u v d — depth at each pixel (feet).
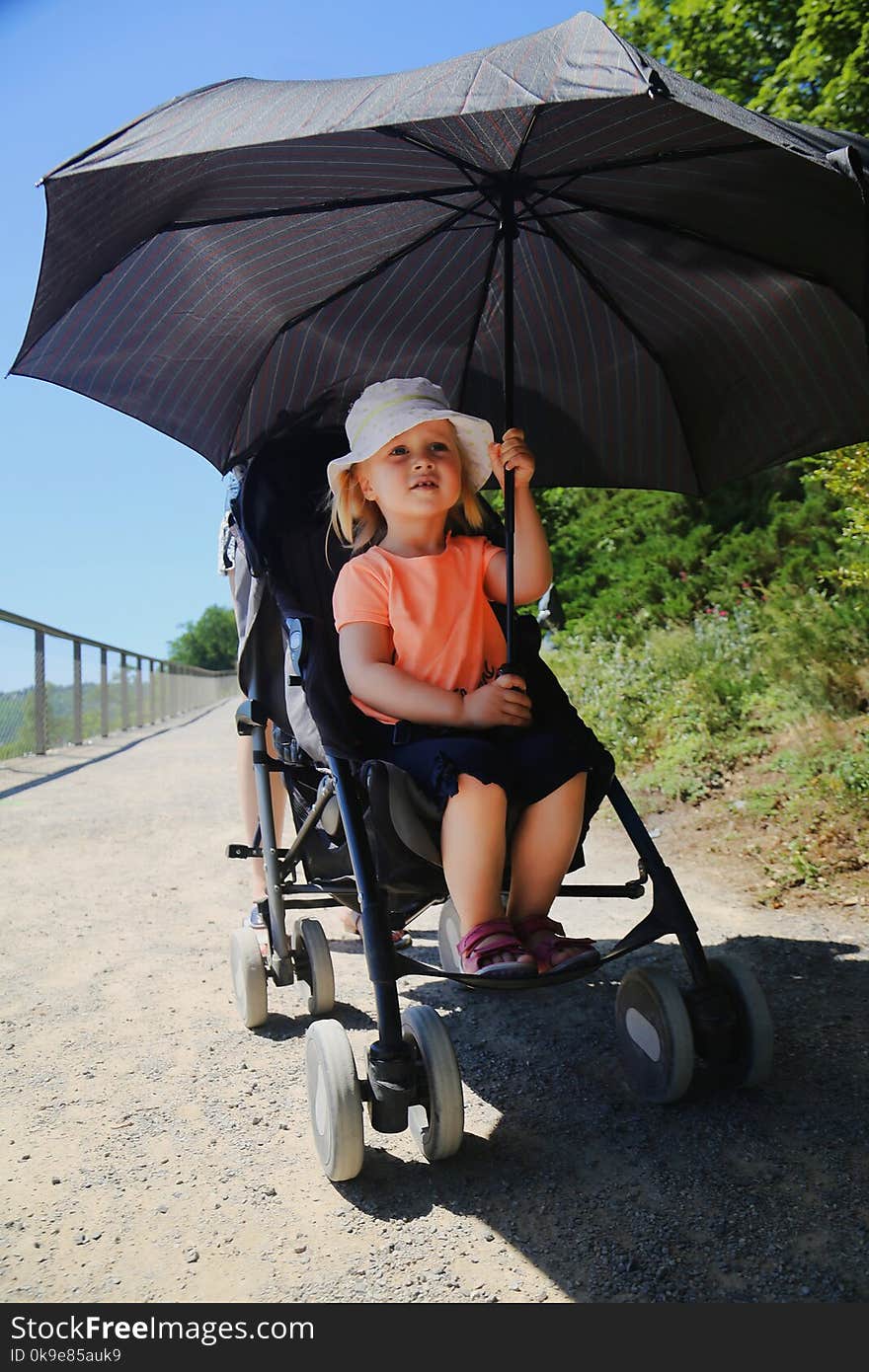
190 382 9.98
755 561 31.50
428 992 11.27
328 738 8.25
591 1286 6.07
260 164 7.50
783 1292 5.97
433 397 9.17
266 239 8.89
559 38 5.79
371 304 10.11
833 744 17.31
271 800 10.00
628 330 10.32
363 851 7.70
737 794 17.65
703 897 13.93
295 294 9.70
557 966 7.38
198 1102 8.60
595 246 9.48
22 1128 8.13
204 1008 10.71
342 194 8.46
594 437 11.12
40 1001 10.89
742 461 10.79
